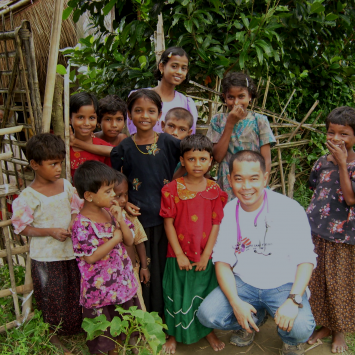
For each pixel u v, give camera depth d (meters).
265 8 3.81
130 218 2.50
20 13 4.49
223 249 2.40
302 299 2.29
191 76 3.65
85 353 2.48
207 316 2.31
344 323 2.46
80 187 2.11
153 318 2.05
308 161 4.23
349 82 4.68
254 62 3.64
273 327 2.78
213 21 3.60
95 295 2.17
